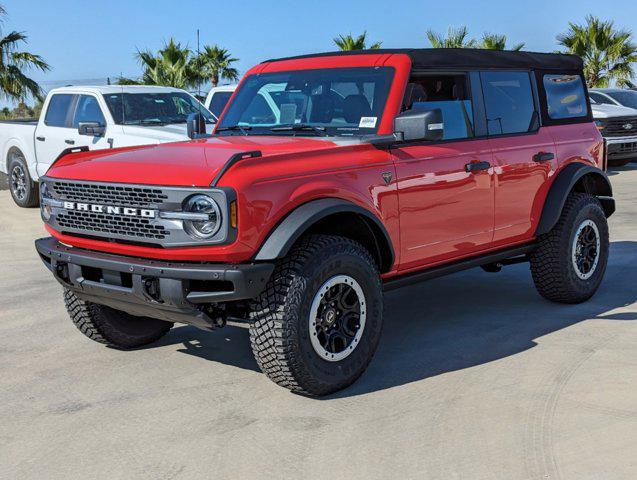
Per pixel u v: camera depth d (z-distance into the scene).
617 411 4.03
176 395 4.43
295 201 4.11
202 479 3.42
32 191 12.31
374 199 4.52
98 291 4.38
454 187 5.05
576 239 6.03
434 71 5.07
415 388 4.45
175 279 3.98
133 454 3.68
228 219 3.88
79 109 10.95
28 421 4.09
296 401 4.30
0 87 26.91
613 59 28.66
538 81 5.96
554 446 3.64
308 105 5.15
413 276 4.97
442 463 3.50
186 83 30.67
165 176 4.10
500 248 5.65
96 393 4.48
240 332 5.67
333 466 3.51
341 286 4.32
